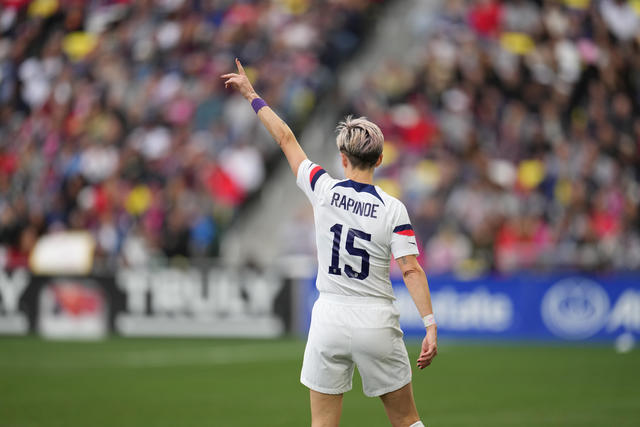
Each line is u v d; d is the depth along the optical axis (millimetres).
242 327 50844
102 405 28172
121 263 57625
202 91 68062
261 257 57562
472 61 64438
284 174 61625
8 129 74938
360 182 14141
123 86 71750
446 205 53781
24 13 82750
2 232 65125
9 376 35562
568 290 45188
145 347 46281
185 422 25078
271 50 69250
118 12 79562
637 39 69750
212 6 74812
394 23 69875
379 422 24906
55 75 76562
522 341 45844
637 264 51562
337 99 64688
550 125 61938
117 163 65312
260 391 31266
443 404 28000
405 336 47938
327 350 13867
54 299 53938
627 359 38844
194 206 57938
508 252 48906
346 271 13867
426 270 48156
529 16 67562
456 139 59812
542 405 27500
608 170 58969
